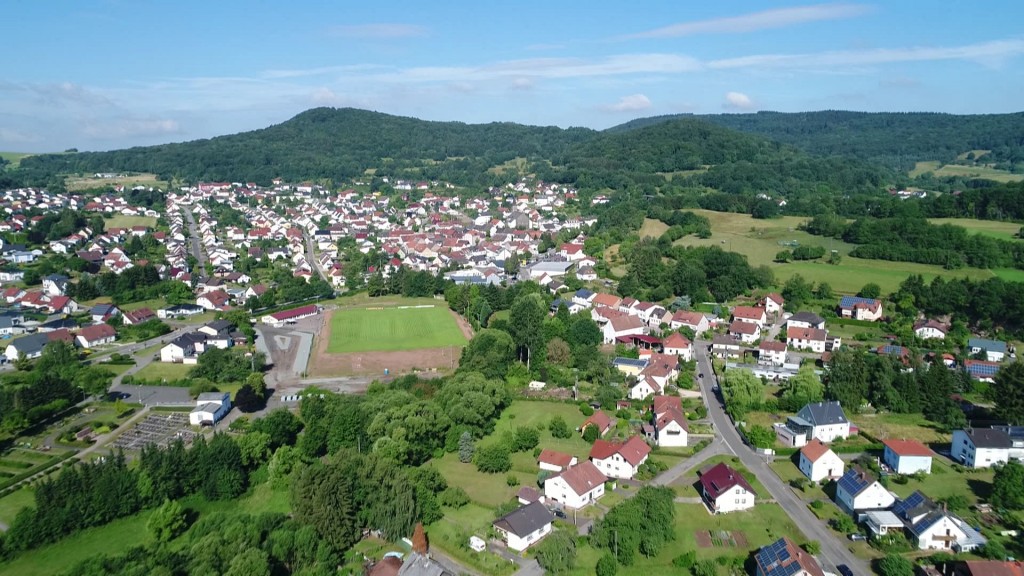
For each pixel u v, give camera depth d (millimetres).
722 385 154750
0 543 97250
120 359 181375
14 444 133875
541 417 142750
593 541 95938
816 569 83875
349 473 104312
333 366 181625
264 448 120750
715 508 104438
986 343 174500
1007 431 120812
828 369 155125
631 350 181625
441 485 113000
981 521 100000
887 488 110438
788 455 124562
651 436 132125
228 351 176875
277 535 93312
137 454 128625
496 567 91875
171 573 83438
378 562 94125
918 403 141625
